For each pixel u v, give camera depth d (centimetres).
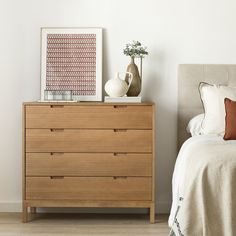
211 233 278
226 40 438
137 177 398
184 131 434
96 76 438
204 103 404
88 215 430
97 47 438
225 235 276
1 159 441
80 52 439
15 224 400
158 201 440
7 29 438
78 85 439
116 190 399
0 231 379
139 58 439
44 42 438
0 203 441
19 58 439
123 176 398
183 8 436
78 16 438
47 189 400
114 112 396
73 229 386
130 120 396
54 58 439
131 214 435
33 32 438
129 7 437
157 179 442
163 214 436
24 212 404
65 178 399
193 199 287
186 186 298
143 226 395
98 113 396
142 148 396
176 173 360
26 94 440
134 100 409
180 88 434
